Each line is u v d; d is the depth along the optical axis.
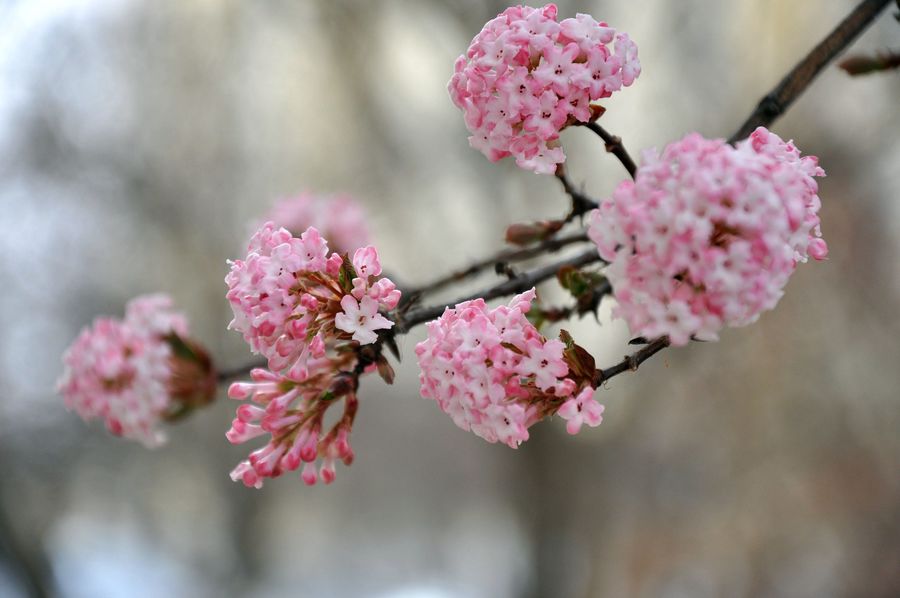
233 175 3.74
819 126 2.29
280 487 4.79
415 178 2.92
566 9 2.37
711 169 0.81
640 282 0.82
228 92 3.51
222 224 3.86
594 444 2.84
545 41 0.85
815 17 2.38
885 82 2.11
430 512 6.10
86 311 3.76
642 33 2.49
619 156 0.86
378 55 2.82
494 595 4.68
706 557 3.23
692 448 3.09
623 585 3.19
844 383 2.86
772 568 3.12
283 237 0.85
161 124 3.67
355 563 5.66
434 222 2.93
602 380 0.85
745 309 0.81
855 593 2.94
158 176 3.76
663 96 2.48
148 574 4.28
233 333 4.00
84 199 3.73
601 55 0.85
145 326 1.01
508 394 0.85
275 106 3.46
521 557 3.08
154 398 1.00
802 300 2.76
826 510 3.07
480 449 5.59
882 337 2.76
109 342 1.01
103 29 3.46
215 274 3.95
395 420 6.23
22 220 3.63
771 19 2.41
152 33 3.50
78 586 3.87
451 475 6.10
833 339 2.79
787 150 0.84
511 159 2.51
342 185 3.21
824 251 0.84
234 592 4.27
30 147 3.52
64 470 3.70
